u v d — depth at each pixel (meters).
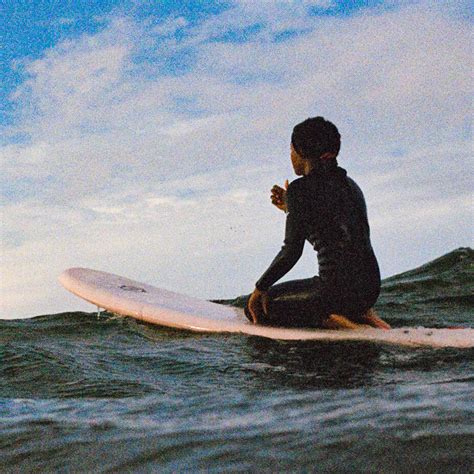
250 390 3.19
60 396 3.38
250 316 4.81
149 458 1.84
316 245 4.47
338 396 2.37
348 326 4.47
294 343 4.27
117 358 4.19
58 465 1.89
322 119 4.47
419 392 2.31
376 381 3.11
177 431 2.04
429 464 1.60
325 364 3.66
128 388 3.46
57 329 5.51
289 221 4.40
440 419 1.89
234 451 1.81
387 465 1.62
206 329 4.88
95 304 5.62
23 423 2.30
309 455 1.72
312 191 4.38
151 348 4.49
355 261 4.38
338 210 4.38
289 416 2.11
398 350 3.85
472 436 1.73
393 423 1.89
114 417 2.31
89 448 1.98
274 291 4.60
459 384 2.46
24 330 5.50
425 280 6.66
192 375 3.70
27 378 3.73
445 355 3.67
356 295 4.39
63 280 5.95
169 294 5.84
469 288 6.30
